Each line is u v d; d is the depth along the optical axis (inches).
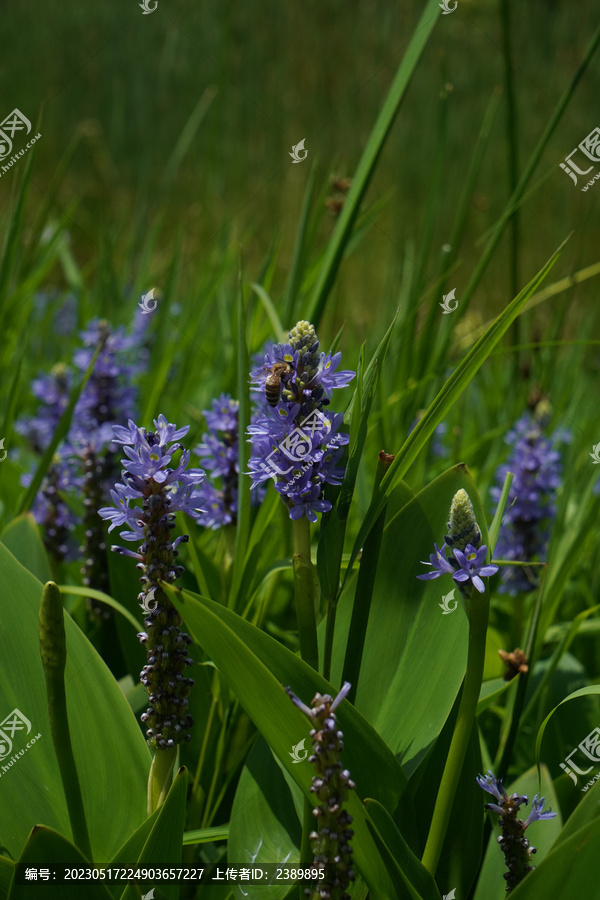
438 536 27.2
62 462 34.3
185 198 101.9
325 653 25.0
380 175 115.0
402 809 25.0
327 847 22.6
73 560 36.1
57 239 55.9
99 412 36.9
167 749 24.3
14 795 25.5
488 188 111.3
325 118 126.8
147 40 130.3
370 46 141.3
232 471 30.9
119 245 80.9
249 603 30.0
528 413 43.1
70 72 131.9
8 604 26.8
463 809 25.9
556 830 26.1
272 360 24.5
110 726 26.1
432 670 26.4
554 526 33.9
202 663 28.6
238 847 25.4
